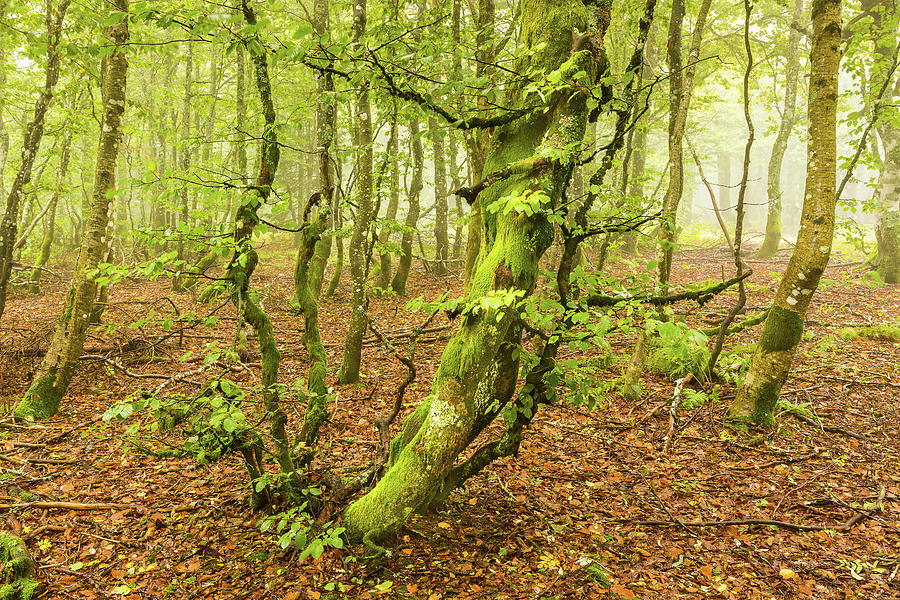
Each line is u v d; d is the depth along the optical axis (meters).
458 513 4.48
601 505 4.67
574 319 3.34
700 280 14.53
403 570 3.69
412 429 3.96
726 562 3.87
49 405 6.63
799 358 8.37
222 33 3.22
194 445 3.91
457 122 3.70
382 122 6.97
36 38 8.66
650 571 3.77
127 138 16.81
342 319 11.73
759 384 6.14
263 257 21.30
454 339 3.51
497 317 3.06
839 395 6.98
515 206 2.92
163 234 3.45
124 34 6.55
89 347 8.95
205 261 13.59
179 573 3.66
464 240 20.84
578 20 3.67
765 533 4.23
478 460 4.02
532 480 5.10
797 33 16.92
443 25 7.68
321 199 4.70
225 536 4.07
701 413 6.57
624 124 3.96
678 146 6.60
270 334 4.04
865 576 3.69
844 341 9.10
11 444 5.65
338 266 13.64
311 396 4.34
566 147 3.34
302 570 3.67
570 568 3.75
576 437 6.06
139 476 5.06
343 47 3.34
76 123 11.97
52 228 16.39
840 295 12.65
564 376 3.89
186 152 15.28
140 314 11.28
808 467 5.30
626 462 5.47
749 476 5.15
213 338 9.92
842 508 4.56
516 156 3.67
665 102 10.59
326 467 4.73
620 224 3.99
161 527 4.20
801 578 3.69
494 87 3.61
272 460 4.78
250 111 14.96
